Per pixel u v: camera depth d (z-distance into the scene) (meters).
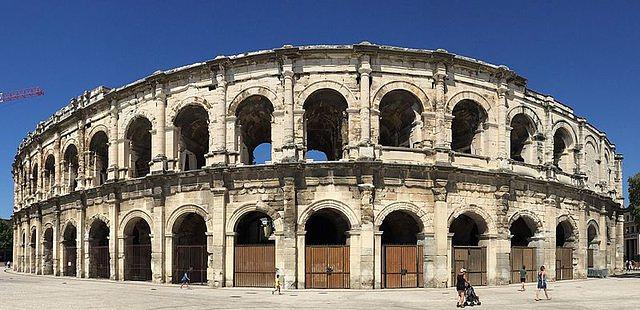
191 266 49.38
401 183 45.41
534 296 39.31
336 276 44.34
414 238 50.62
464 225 54.03
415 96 47.28
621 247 76.19
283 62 46.78
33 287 45.84
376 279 44.09
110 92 55.25
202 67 49.31
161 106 51.19
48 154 69.06
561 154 60.75
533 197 52.16
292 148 45.38
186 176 48.47
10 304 33.22
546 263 52.41
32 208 71.56
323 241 55.41
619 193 77.62
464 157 48.31
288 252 44.06
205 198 47.72
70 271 62.91
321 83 46.50
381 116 52.66
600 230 63.81
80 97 62.47
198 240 54.25
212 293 40.91
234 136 47.94
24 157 79.88
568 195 56.34
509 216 49.59
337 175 44.81
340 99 48.38
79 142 60.59
